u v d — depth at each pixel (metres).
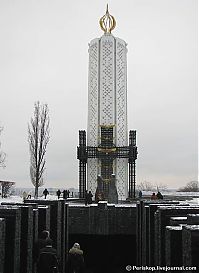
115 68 59.34
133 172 55.12
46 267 12.61
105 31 62.31
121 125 58.25
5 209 13.98
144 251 20.77
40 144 48.03
